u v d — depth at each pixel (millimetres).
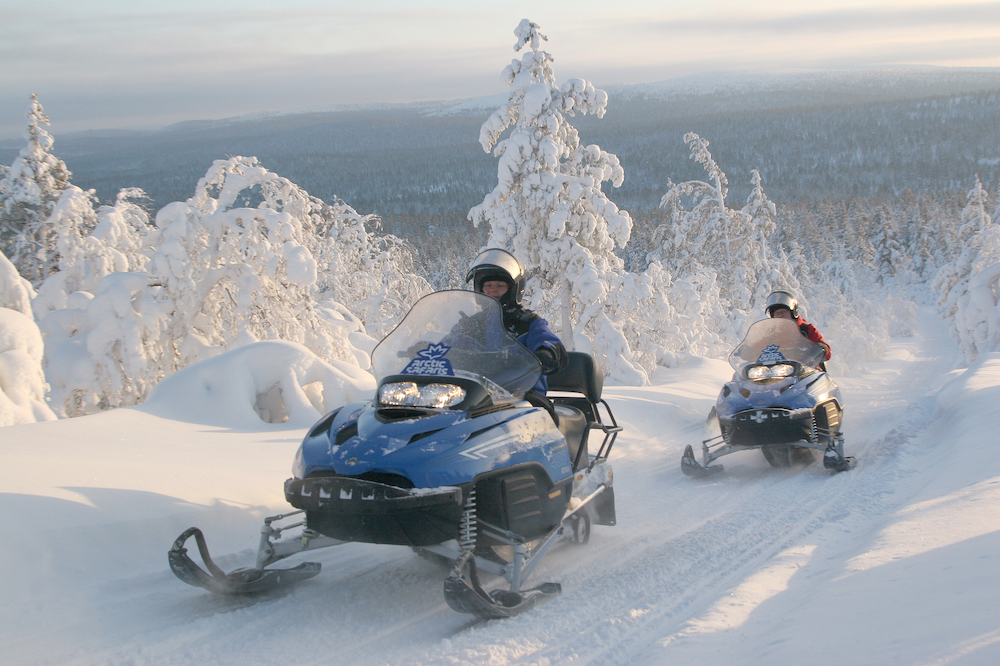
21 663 2875
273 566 4074
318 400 8977
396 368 3885
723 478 6984
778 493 6227
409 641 3182
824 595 2975
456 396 3658
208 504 4598
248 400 8172
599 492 4836
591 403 5059
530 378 4117
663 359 20250
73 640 3082
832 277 58031
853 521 5105
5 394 7426
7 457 4816
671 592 3852
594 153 16375
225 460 5887
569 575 4141
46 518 3834
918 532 3607
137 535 4059
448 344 3922
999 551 2895
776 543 4770
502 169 15758
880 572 3062
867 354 28844
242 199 14094
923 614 2408
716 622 3068
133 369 11547
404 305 26922
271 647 3088
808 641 2461
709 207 28344
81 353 11805
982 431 6480
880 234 83062
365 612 3510
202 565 3975
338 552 4426
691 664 2602
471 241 86812
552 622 3389
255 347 8656
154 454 5738
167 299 12078
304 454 3654
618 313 18281
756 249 28250
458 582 3178
